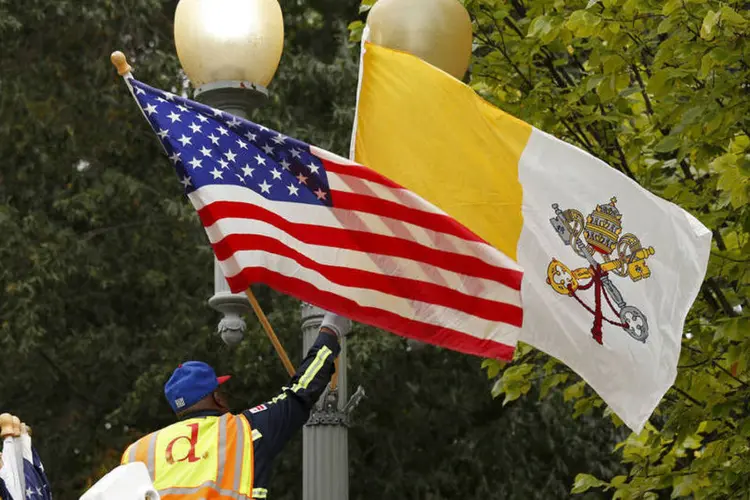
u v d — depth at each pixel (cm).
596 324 2683
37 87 6531
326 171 2473
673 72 3422
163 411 6619
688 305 2692
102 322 6656
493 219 2756
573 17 3469
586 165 2745
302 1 6756
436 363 6681
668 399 3994
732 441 3706
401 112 2820
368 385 6531
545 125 3897
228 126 2444
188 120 2427
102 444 6612
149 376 6256
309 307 2800
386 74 2842
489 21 3962
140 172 6756
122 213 6669
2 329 6125
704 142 3494
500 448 6725
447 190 2778
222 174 2414
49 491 2145
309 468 2714
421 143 2803
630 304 2691
